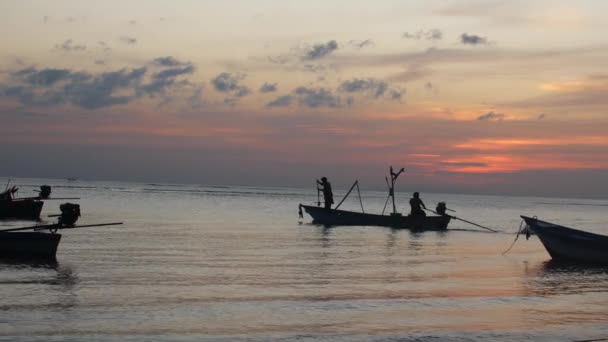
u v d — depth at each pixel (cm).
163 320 1415
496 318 1533
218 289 1797
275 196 16788
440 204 4475
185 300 1633
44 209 5850
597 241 2589
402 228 4356
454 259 2641
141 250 2667
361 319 1481
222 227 4153
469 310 1612
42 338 1247
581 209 15700
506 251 3062
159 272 2075
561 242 2669
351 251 2828
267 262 2386
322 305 1620
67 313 1450
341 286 1898
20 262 2227
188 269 2158
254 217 5522
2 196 4553
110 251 2600
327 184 4581
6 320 1372
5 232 2300
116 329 1327
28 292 1678
